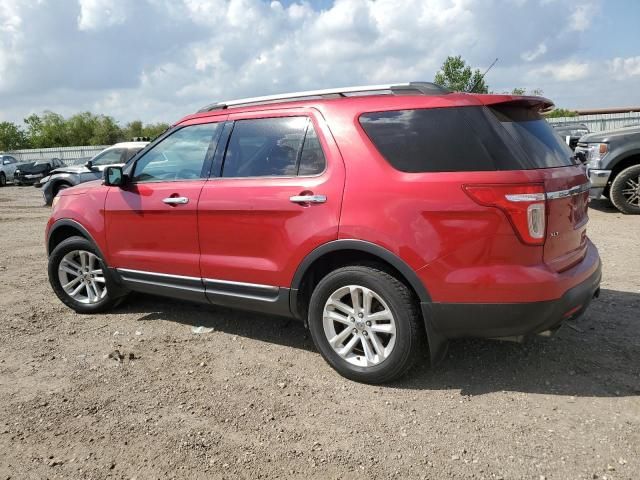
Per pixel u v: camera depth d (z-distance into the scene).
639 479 2.48
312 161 3.61
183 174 4.32
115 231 4.68
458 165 3.12
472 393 3.32
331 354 3.60
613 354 3.76
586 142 10.12
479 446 2.78
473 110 3.17
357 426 3.02
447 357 3.82
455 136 3.16
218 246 4.02
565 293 3.09
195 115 4.41
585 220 3.65
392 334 3.32
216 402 3.34
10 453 2.87
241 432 3.00
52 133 66.25
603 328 4.21
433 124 3.24
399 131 3.33
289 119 3.78
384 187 3.27
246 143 3.98
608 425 2.92
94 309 5.06
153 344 4.29
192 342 4.30
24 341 4.45
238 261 3.92
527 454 2.70
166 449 2.86
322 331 3.61
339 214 3.40
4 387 3.62
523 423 2.98
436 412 3.12
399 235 3.20
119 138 66.50
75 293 5.14
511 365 3.67
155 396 3.44
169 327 4.66
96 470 2.71
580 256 3.50
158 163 4.50
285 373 3.70
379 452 2.77
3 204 17.14
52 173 14.63
